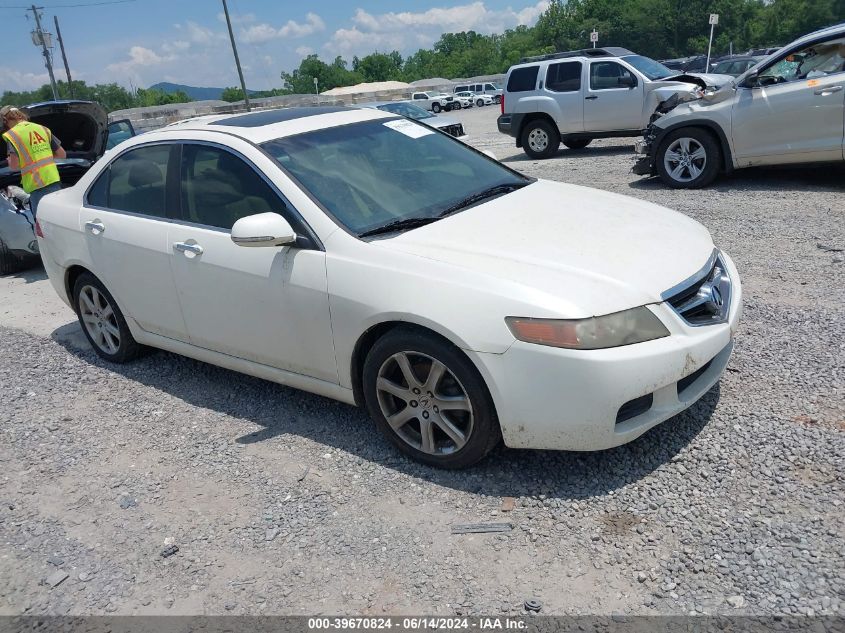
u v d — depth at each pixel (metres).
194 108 49.34
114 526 3.23
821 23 70.19
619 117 13.20
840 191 7.80
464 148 4.65
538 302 2.87
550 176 11.16
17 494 3.59
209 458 3.71
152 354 5.26
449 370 3.08
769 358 4.04
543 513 2.96
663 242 3.44
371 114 4.55
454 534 2.90
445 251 3.25
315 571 2.79
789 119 7.94
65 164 8.34
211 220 3.98
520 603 2.51
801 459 3.08
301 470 3.49
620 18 81.12
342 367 3.50
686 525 2.78
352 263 3.33
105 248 4.56
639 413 2.99
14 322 6.48
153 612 2.68
